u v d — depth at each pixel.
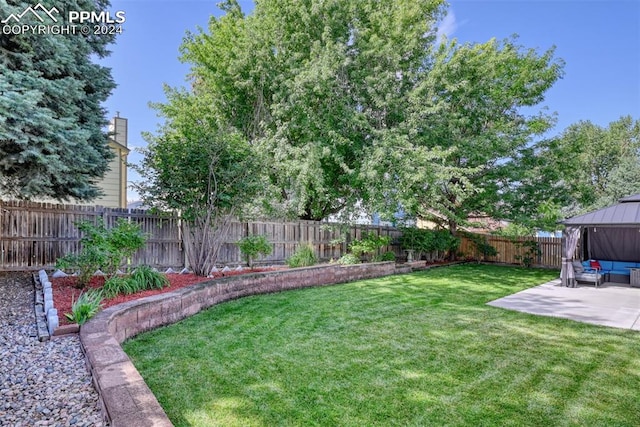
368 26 11.64
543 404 3.10
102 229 6.23
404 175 10.05
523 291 8.80
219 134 7.75
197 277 7.55
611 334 5.22
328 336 4.84
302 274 8.58
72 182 7.59
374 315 6.02
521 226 13.70
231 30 12.77
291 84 10.42
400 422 2.76
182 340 4.54
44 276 6.36
